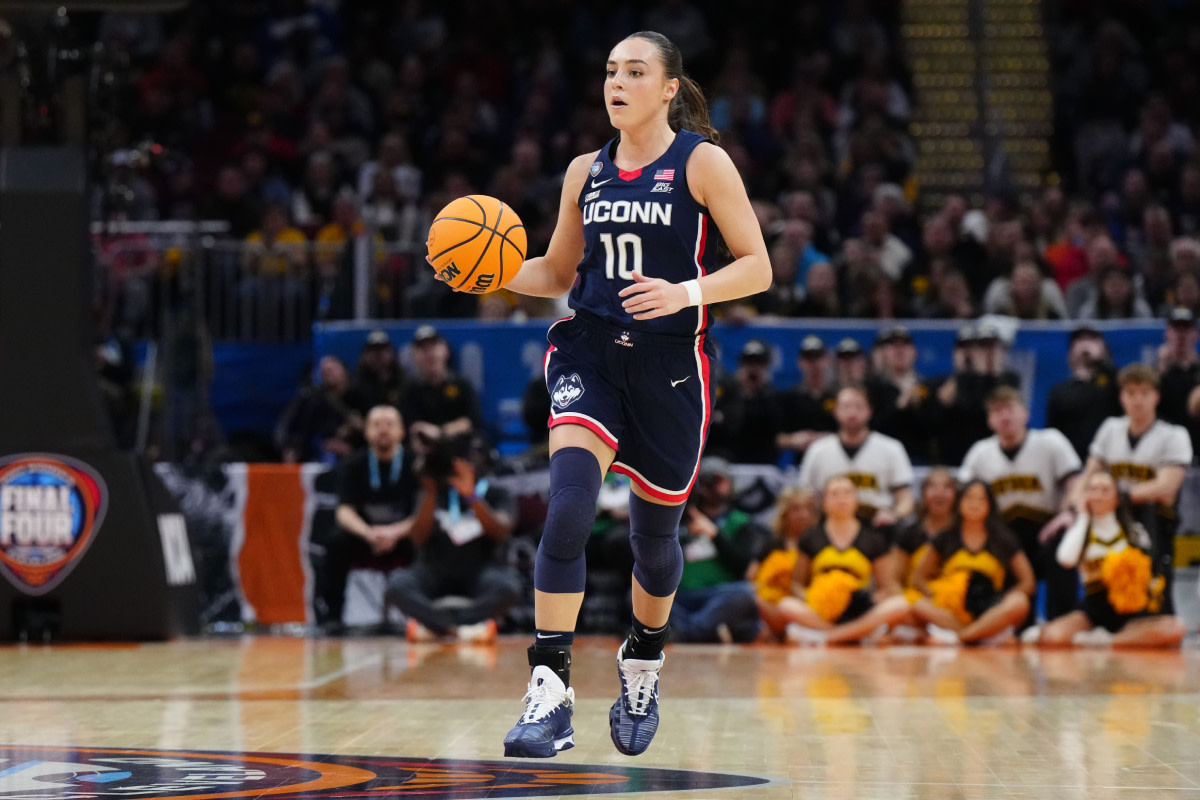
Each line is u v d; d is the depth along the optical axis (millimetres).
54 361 14203
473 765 6887
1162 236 22344
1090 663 12617
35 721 8523
